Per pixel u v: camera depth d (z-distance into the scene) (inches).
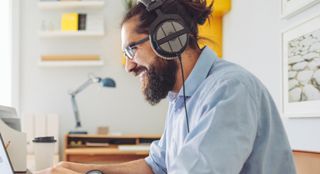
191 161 27.5
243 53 95.0
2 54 122.5
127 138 113.1
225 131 28.4
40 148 49.8
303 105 62.2
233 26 103.3
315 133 58.6
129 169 49.7
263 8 81.3
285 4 69.1
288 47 68.1
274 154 33.2
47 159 49.9
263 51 81.6
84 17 122.7
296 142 65.2
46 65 121.5
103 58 126.6
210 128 28.5
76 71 125.8
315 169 55.8
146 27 37.1
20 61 124.7
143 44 37.3
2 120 47.5
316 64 58.6
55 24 125.9
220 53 114.5
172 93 40.2
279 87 73.1
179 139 38.6
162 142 49.9
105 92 125.6
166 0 36.8
